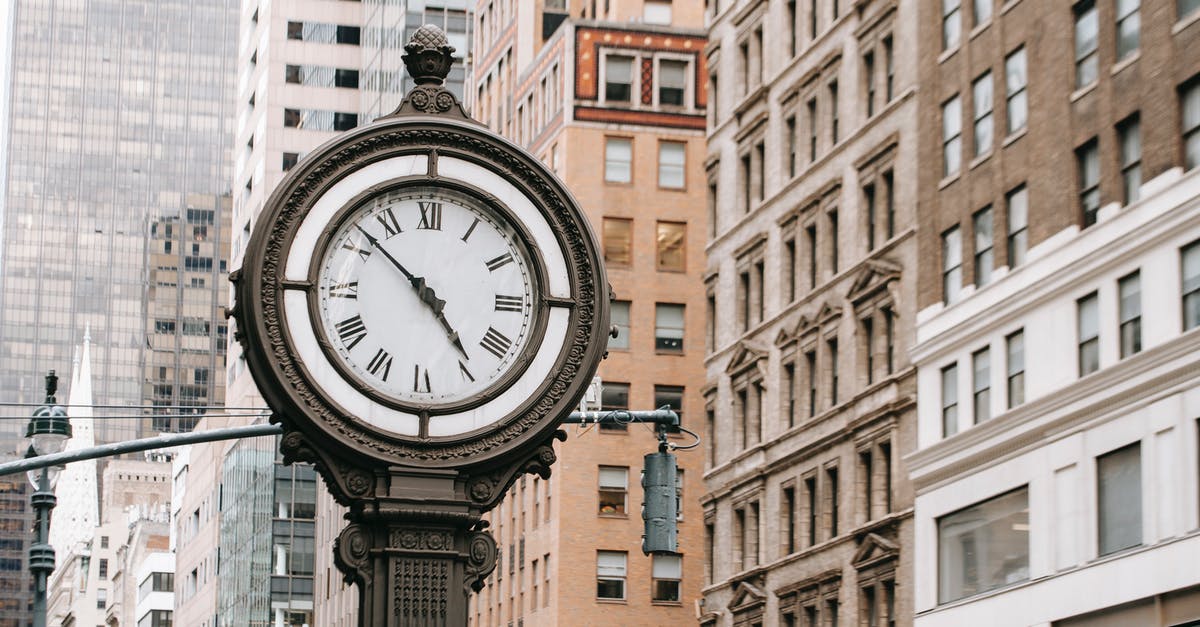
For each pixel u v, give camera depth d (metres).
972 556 56.84
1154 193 48.38
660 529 21.64
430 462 9.39
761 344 76.06
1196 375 46.19
